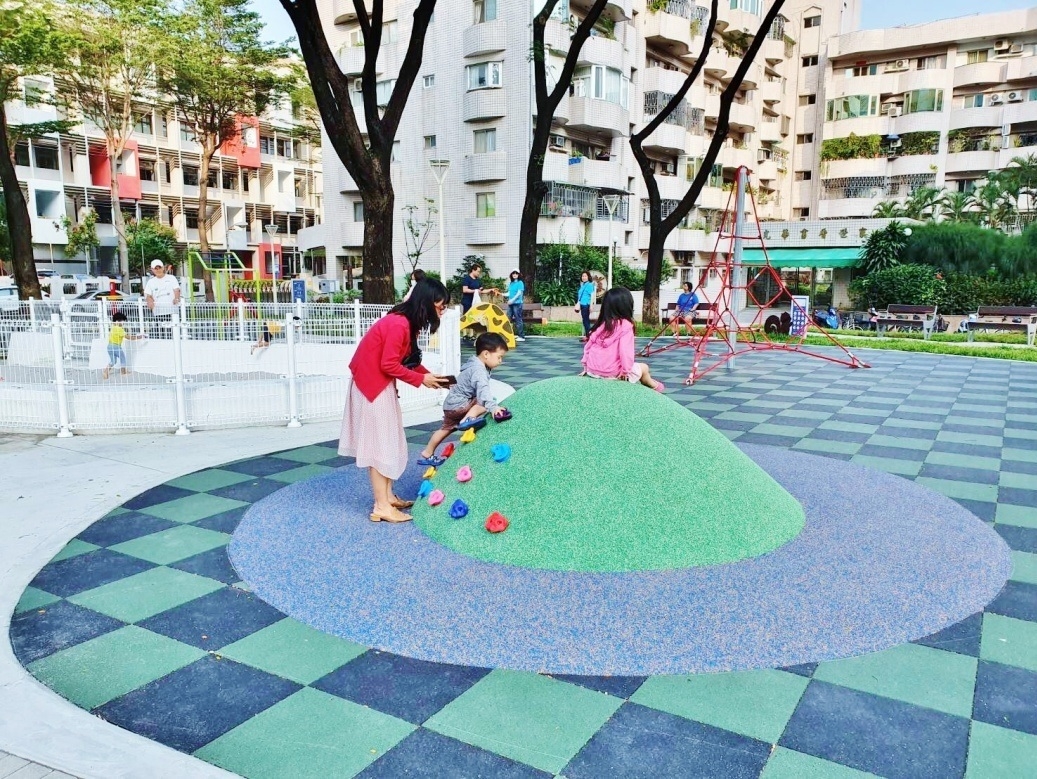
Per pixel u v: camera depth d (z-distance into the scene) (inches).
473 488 177.8
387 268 502.0
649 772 92.4
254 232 1855.3
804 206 1818.4
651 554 153.5
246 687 112.3
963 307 957.2
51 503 203.8
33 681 113.0
